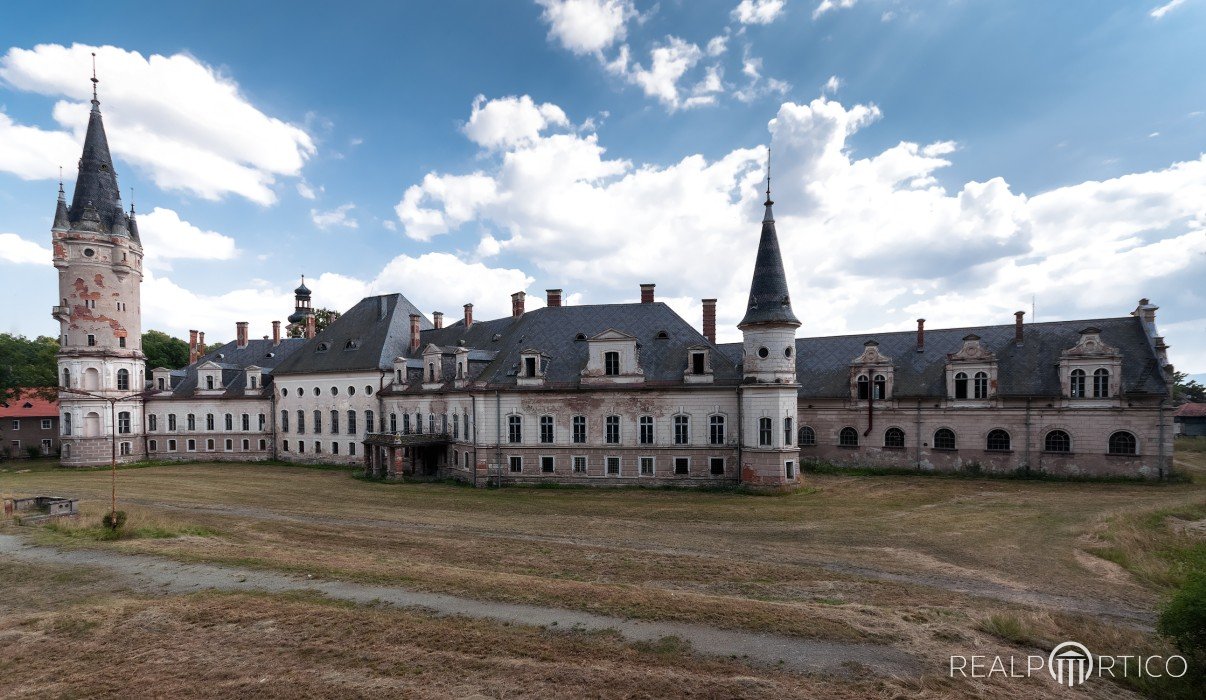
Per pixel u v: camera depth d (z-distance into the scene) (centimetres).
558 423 4216
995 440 4347
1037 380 4259
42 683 1166
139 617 1463
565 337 4566
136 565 1939
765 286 3822
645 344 4328
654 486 4019
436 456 4872
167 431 6222
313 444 5909
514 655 1260
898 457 4625
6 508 2903
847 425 4809
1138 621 1612
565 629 1398
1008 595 1812
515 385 4291
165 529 2470
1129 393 3956
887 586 1881
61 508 2972
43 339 8375
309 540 2467
